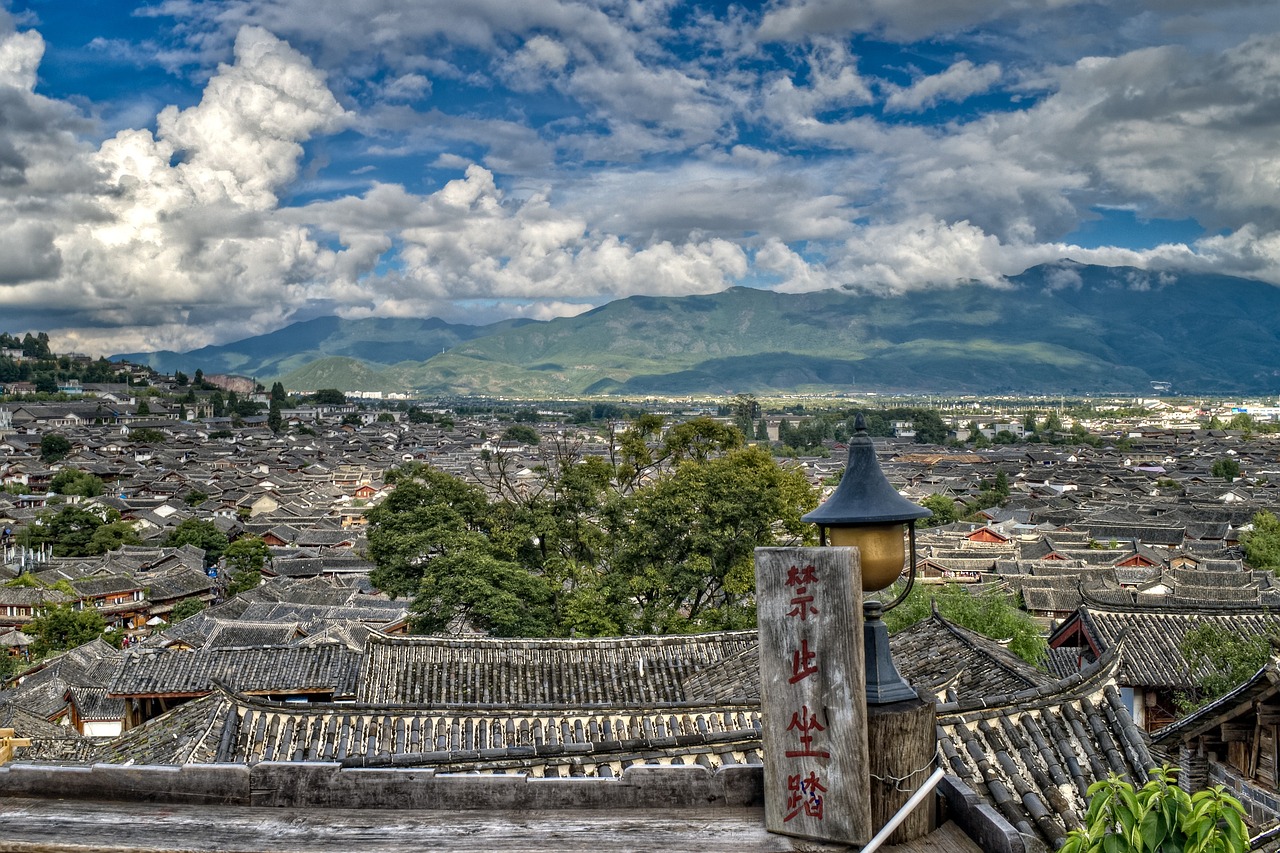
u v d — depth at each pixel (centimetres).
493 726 1498
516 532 3672
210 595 8062
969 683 1561
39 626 6288
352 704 1539
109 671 4944
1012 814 1091
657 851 431
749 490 3328
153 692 2691
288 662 2778
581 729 1481
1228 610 2412
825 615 431
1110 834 621
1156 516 10288
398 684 1978
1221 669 2172
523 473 12494
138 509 11412
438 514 3762
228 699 1561
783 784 440
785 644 439
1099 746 1255
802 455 17512
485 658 2067
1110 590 6231
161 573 8050
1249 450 18462
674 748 1132
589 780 474
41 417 19125
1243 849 598
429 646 2088
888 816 457
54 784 484
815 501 3797
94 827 454
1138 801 617
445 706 1505
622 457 4412
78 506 10769
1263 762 1339
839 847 430
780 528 3653
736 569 3303
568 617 3219
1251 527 9125
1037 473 15362
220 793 480
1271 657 1408
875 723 460
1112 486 13850
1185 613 2423
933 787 449
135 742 1614
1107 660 1347
